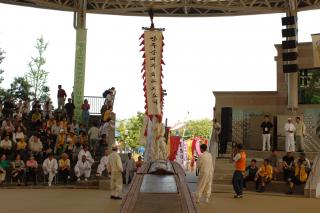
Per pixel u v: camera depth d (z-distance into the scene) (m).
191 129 59.94
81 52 26.55
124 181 21.17
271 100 27.77
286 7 26.47
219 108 28.59
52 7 26.98
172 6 26.80
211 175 13.93
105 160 20.22
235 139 27.84
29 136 22.05
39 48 45.91
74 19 27.20
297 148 23.02
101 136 22.69
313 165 17.23
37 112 22.95
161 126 13.62
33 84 44.38
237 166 15.70
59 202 13.48
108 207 12.42
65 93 26.11
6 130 19.92
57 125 21.78
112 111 24.92
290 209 12.76
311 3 26.64
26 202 13.37
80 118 25.73
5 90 40.88
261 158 23.19
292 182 17.23
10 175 18.84
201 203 13.75
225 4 26.98
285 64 25.05
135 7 27.58
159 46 14.02
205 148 13.91
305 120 26.75
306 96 27.02
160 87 13.98
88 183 18.97
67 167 19.38
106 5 28.20
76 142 21.33
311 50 27.08
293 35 24.67
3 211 11.44
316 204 14.16
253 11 27.55
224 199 15.07
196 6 26.78
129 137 48.44
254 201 14.63
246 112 28.03
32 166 18.73
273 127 26.17
